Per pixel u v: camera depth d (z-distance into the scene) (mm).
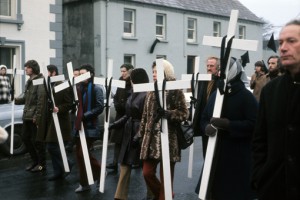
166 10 25297
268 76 8258
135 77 5434
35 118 7223
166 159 4480
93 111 6086
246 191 3701
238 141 3760
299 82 2596
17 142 9062
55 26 15477
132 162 5254
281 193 2600
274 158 2623
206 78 4844
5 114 8914
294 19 2617
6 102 10906
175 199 5898
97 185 6559
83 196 6090
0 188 6617
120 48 23125
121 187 5344
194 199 5895
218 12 28703
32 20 14883
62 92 6812
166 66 4848
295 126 2557
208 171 3721
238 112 3744
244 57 7090
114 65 22859
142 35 24094
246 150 3752
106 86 5883
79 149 6191
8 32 14312
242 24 30797
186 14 26469
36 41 14992
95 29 22797
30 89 7840
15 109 9180
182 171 7648
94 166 6375
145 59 24250
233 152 3750
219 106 3732
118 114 7086
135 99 5352
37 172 7789
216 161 3762
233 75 3795
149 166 4844
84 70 6305
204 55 27688
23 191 6422
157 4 24656
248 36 31359
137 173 7562
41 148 7848
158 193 4922
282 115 2607
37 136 7082
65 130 6980
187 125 4871
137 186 6645
